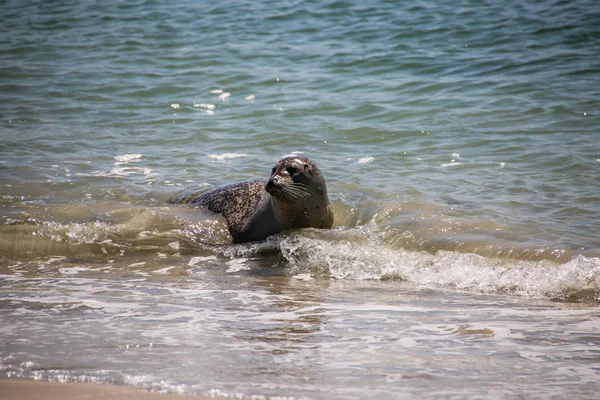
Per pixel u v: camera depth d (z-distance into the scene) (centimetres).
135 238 1855
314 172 1873
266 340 1086
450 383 912
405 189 2162
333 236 1806
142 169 2459
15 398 828
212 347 1045
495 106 3098
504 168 2356
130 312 1243
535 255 1573
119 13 5038
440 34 4231
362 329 1153
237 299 1357
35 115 3152
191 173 2408
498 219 1842
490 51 3909
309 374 936
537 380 927
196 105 3312
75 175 2366
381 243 1755
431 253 1669
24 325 1151
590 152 2452
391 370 958
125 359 980
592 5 4516
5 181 2270
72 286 1456
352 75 3681
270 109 3200
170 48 4266
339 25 4544
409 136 2789
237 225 1942
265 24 4650
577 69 3534
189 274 1589
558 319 1222
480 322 1198
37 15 5047
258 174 2386
